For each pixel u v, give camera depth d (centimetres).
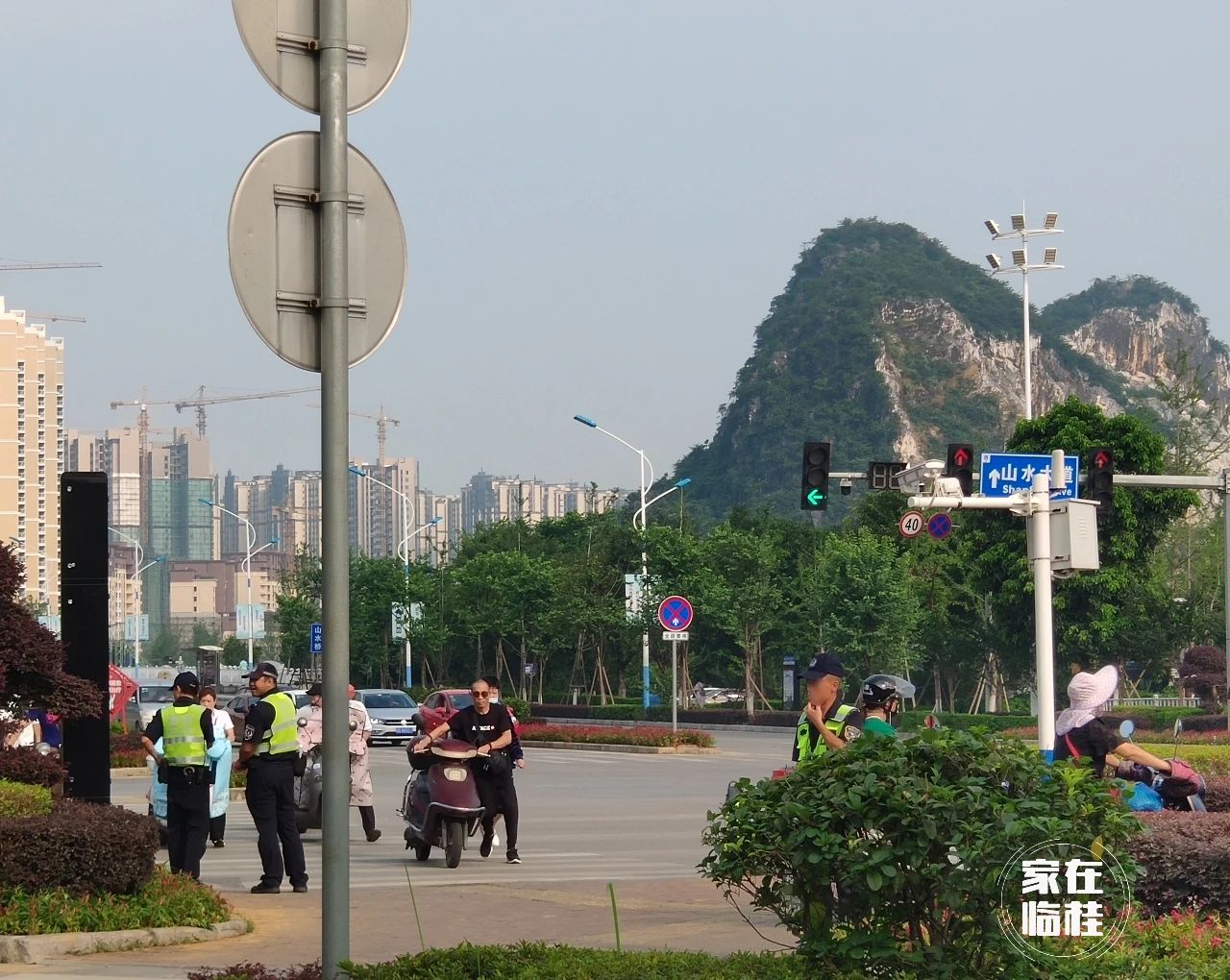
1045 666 1812
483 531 9369
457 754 1784
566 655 8169
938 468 3011
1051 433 5516
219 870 1762
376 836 2095
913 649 6353
